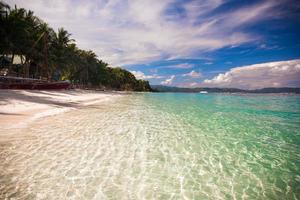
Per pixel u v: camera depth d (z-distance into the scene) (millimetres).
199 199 4746
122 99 33719
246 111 22688
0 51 33906
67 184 4980
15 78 29812
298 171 6523
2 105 14133
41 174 5375
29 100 18234
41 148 7148
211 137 10219
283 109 25891
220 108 24938
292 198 5000
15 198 4293
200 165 6691
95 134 9391
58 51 44688
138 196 4691
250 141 9820
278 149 8695
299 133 11711
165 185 5273
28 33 34781
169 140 9273
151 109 20406
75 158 6535
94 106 19922
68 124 10875
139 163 6504
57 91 34750
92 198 4477
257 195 5082
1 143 7320
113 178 5434
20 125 9719
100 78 81250
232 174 6156
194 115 17469
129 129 10844
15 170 5488
